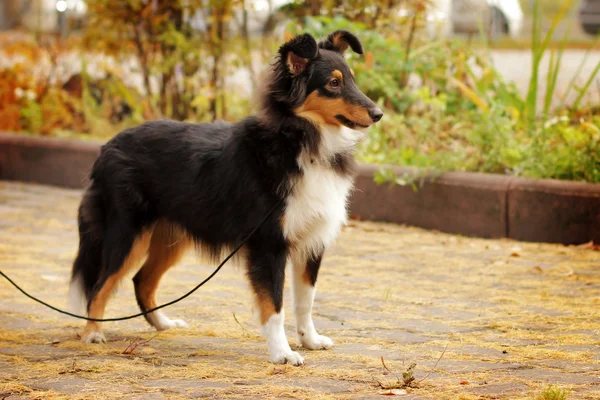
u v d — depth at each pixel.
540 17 14.38
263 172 5.42
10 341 5.82
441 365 5.20
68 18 14.85
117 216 5.96
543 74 14.59
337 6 12.34
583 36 17.81
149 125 6.12
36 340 5.87
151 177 5.94
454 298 7.00
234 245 5.61
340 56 5.61
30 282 7.52
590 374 4.98
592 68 15.36
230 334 6.05
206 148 5.79
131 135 6.09
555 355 5.38
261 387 4.77
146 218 5.98
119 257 5.93
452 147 10.42
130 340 5.93
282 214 5.38
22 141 12.91
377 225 10.07
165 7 12.80
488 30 13.84
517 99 11.25
